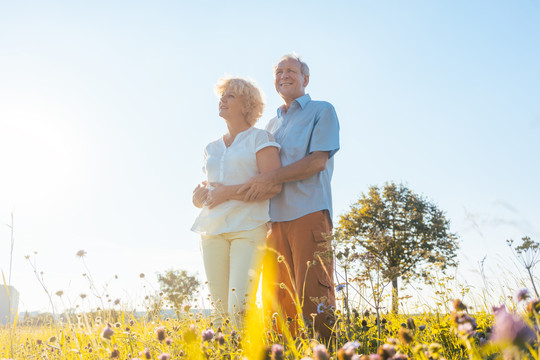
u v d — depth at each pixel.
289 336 2.16
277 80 4.10
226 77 4.11
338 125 3.70
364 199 22.75
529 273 2.94
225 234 3.63
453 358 2.16
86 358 2.79
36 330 4.09
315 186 3.59
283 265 3.62
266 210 3.62
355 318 2.84
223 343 2.19
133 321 3.53
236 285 3.37
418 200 22.05
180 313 3.47
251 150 3.76
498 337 1.21
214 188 3.73
